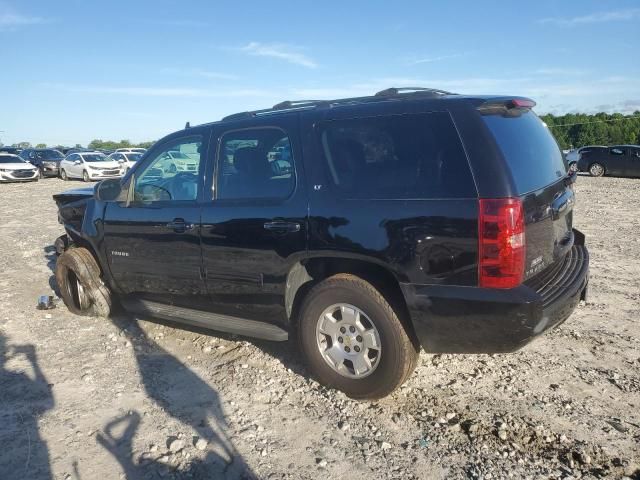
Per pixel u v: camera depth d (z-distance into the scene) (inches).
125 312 221.5
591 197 621.6
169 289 180.9
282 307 154.6
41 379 161.3
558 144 166.7
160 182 183.9
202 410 141.9
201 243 165.3
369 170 137.3
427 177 128.8
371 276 140.9
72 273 217.3
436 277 126.0
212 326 171.3
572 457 119.0
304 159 146.7
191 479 114.1
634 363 163.0
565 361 164.9
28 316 219.8
